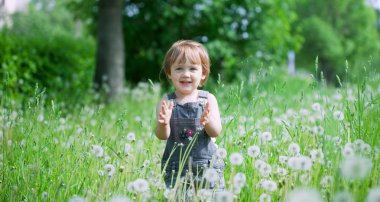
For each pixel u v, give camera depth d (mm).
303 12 47344
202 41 13516
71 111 8031
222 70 12914
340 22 47312
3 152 3680
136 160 3725
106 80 10430
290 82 12766
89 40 15000
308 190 2395
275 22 13758
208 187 2990
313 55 45094
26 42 10109
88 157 3512
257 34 13422
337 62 45406
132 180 3088
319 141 3449
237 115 3938
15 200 2895
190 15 13328
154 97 9586
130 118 6945
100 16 10719
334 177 2482
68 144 4199
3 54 8758
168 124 3170
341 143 3189
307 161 2621
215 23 13078
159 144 4383
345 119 3816
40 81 9586
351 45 45500
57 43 11211
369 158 2918
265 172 2908
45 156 3707
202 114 3037
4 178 3240
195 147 3279
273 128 4184
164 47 13891
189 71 3322
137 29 13609
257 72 4219
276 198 2736
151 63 13969
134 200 2705
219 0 12969
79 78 11281
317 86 4250
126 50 14148
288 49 14422
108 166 3018
